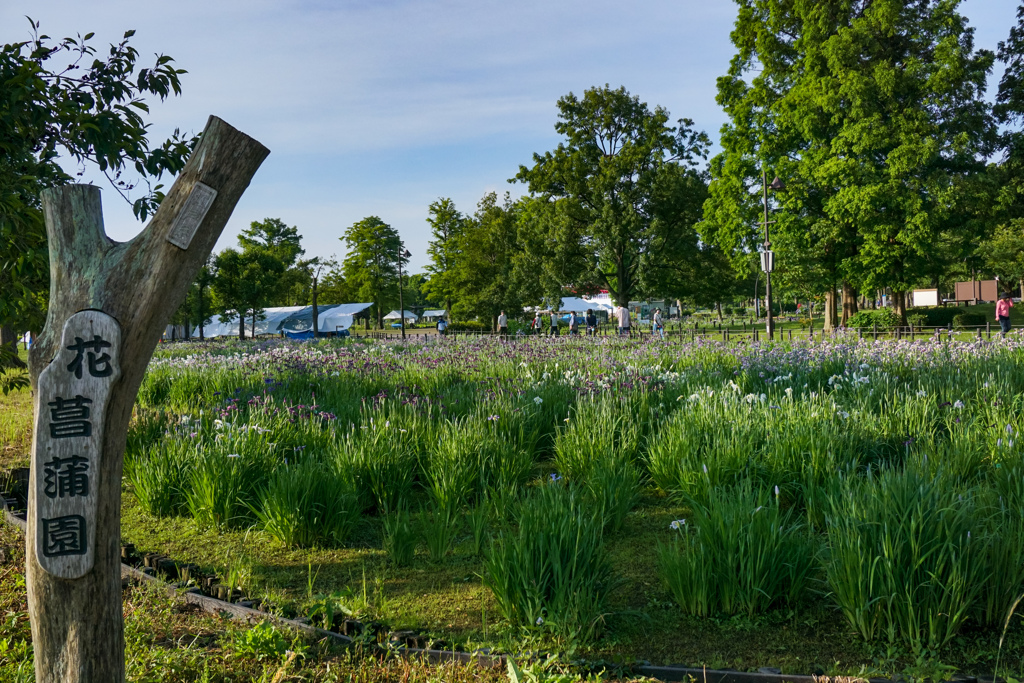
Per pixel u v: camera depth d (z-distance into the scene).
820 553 4.49
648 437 7.73
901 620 3.78
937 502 4.03
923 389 8.67
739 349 14.55
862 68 28.28
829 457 6.14
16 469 7.48
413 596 4.70
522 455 7.37
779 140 30.98
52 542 2.54
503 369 13.02
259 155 2.68
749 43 32.84
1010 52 31.75
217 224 2.64
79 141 5.42
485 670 3.59
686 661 3.74
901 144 26.81
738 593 4.22
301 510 5.71
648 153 38.78
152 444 7.69
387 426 7.38
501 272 50.09
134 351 2.62
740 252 33.53
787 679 3.36
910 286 29.06
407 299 106.12
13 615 4.05
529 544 4.23
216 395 11.69
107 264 2.61
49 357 2.59
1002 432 6.68
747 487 4.96
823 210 30.61
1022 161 29.14
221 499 6.21
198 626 4.21
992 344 13.24
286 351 17.27
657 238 38.19
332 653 3.85
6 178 5.24
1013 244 30.95
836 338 18.58
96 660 2.60
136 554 5.34
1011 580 3.84
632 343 18.62
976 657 3.58
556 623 3.93
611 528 5.89
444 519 5.62
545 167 40.94
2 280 5.37
